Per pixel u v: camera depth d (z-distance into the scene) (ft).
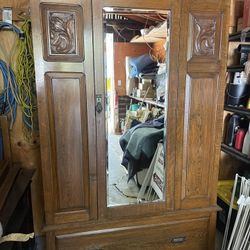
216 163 4.99
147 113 4.64
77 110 4.23
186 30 4.33
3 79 5.41
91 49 4.06
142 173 4.81
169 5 4.19
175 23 4.26
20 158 5.76
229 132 6.77
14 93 5.47
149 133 4.70
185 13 4.27
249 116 6.08
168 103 4.53
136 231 4.90
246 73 6.04
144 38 4.32
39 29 3.85
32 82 5.45
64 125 4.25
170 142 4.69
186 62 4.44
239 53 6.74
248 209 4.89
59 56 3.99
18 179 4.88
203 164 4.93
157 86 4.57
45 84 4.04
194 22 4.33
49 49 3.95
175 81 4.47
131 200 4.81
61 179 4.42
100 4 3.96
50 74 4.03
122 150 4.62
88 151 4.40
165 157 4.75
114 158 4.60
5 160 5.17
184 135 4.72
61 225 4.52
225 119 6.93
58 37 3.93
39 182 5.89
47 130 4.20
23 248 4.46
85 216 4.64
